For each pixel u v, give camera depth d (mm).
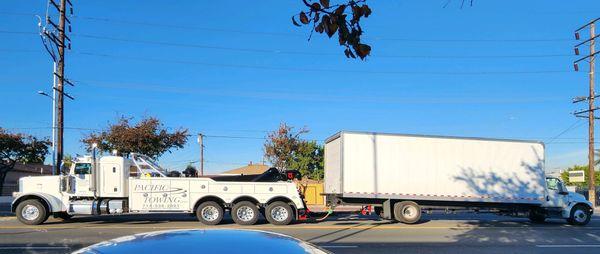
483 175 19844
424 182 19469
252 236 3584
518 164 20172
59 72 26078
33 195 17969
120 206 18250
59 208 18047
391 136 19500
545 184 20203
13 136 41938
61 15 26172
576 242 14258
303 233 15734
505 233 16250
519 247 13102
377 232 16094
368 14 4027
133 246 3246
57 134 25969
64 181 18172
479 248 12805
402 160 19453
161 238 3439
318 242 13641
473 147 19938
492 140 20094
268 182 18828
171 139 34875
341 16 3990
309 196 32344
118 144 33500
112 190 18422
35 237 13945
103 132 34125
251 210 18453
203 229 3848
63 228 16312
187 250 3152
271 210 18578
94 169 18375
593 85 34750
